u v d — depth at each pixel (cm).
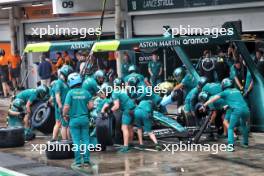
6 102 2780
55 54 2816
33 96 1758
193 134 1578
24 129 1702
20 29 3219
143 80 1606
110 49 1518
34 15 3102
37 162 1421
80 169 1314
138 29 2556
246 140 1511
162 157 1424
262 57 1902
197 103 1614
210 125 1616
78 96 1318
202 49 2298
